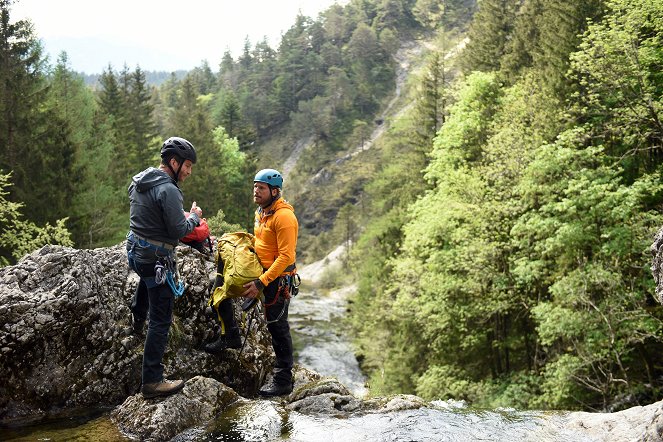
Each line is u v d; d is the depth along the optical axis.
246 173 54.69
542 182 15.09
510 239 16.25
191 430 4.08
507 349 18.41
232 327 5.09
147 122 53.31
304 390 5.04
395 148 40.53
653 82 14.98
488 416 4.48
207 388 4.59
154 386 4.19
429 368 18.78
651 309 13.77
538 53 23.58
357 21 158.25
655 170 14.86
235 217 47.44
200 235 5.71
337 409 4.68
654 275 3.93
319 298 49.47
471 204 17.33
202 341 5.40
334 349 29.55
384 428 4.18
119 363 4.83
